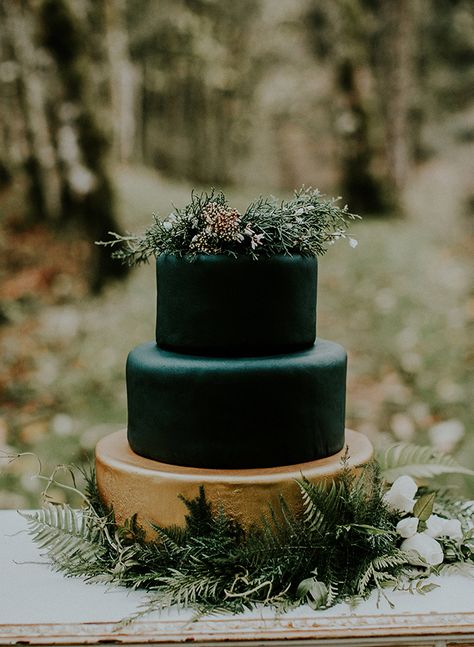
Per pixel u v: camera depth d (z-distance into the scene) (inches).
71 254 248.1
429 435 150.6
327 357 65.1
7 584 63.9
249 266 62.4
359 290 227.6
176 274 64.6
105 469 66.5
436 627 55.9
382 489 68.9
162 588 60.1
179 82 427.5
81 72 245.1
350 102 337.1
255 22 418.9
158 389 63.4
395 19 364.5
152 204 291.6
